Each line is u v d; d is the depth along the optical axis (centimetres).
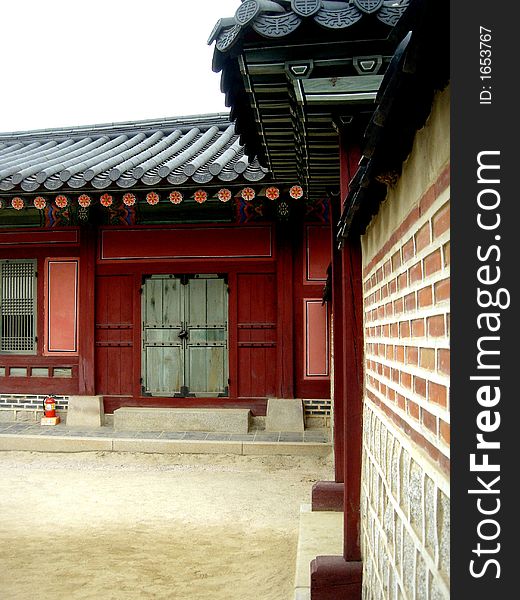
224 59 291
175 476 748
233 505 629
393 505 235
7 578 423
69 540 512
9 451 870
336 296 529
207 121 1185
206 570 441
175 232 954
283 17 248
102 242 972
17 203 844
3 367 1002
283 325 920
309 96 288
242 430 902
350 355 354
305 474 756
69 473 764
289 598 385
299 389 926
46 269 986
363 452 345
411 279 203
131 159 892
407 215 209
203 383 948
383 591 258
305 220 927
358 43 260
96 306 973
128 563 455
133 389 960
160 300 959
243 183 761
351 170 332
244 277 942
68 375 983
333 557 354
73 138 1211
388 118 178
